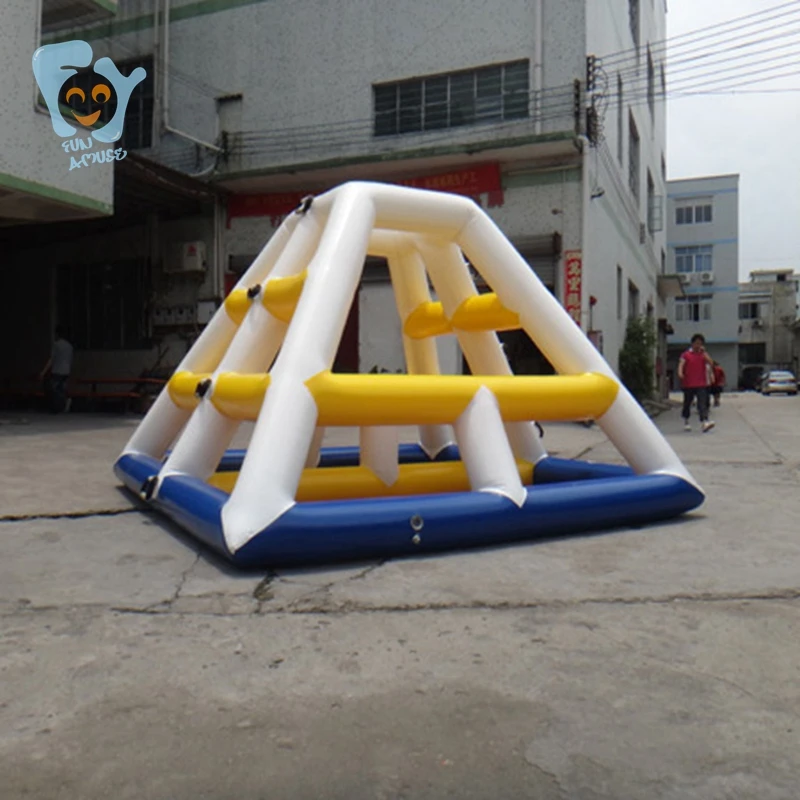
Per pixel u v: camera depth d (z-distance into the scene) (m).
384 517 3.60
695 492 4.62
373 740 1.96
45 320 16.72
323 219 4.62
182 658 2.47
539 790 1.74
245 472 3.54
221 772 1.81
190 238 15.27
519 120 12.91
